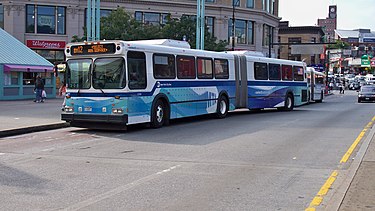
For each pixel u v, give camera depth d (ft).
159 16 181.98
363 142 44.96
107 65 52.37
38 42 164.45
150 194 25.08
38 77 101.91
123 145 43.16
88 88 53.11
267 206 22.84
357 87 301.02
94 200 23.82
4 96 108.58
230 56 75.31
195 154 38.06
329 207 21.67
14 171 31.12
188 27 147.84
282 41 310.86
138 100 53.47
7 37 120.06
